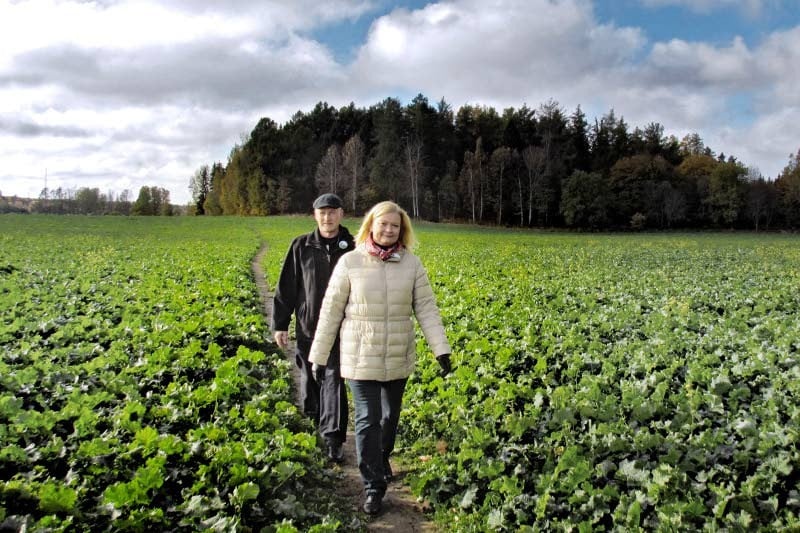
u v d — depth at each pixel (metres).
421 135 100.75
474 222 90.88
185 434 5.30
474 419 5.84
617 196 90.94
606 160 108.31
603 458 4.77
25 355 7.11
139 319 9.06
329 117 122.31
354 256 4.89
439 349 4.71
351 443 6.19
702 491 4.16
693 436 4.89
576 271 21.81
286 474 4.58
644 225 90.38
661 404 5.52
